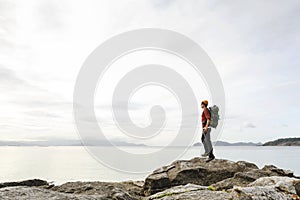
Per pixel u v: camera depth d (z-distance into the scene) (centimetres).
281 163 4212
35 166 4247
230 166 1070
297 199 501
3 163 5044
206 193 539
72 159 6481
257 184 638
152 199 573
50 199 410
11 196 398
